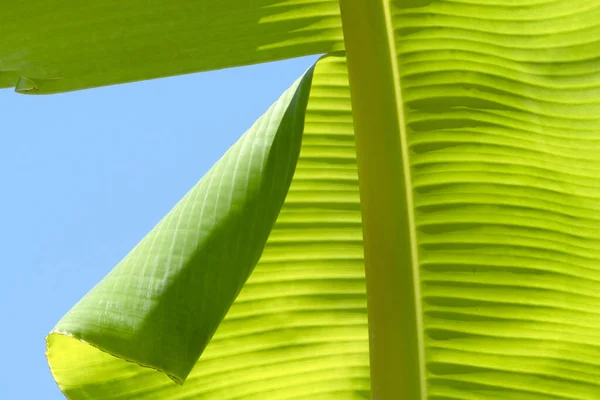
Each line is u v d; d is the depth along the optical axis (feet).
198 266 2.81
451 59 3.10
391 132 3.03
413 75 3.10
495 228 3.20
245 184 2.85
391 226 3.01
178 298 2.79
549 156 3.17
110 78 3.09
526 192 3.19
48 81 3.08
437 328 3.22
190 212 2.85
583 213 3.20
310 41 3.07
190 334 2.77
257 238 2.83
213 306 2.79
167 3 3.01
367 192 3.01
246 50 3.07
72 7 3.01
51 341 3.18
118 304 2.78
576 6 3.10
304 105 2.90
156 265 2.81
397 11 3.07
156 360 2.76
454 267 3.21
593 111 3.14
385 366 2.97
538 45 3.12
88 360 3.22
